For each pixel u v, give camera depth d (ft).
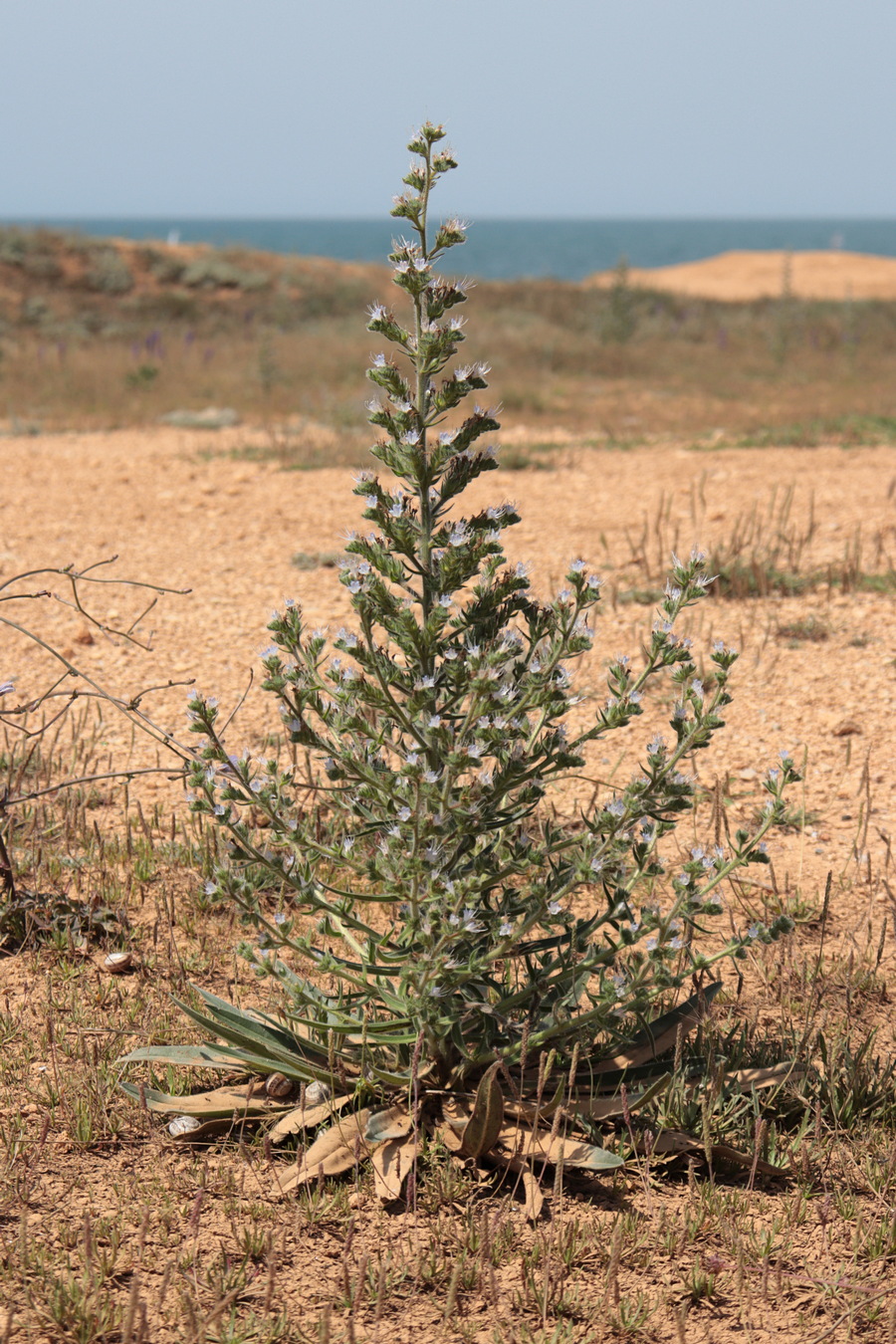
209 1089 11.38
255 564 30.50
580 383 74.02
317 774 17.95
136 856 15.98
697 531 33.19
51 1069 11.51
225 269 111.75
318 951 10.99
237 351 80.48
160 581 28.81
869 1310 8.86
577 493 39.32
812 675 22.74
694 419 58.70
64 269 105.81
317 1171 9.93
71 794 17.31
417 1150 10.15
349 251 485.97
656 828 10.47
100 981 13.16
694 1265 9.31
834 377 77.46
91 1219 9.49
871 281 163.43
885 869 16.02
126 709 11.96
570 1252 9.20
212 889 10.16
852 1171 10.37
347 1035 11.20
